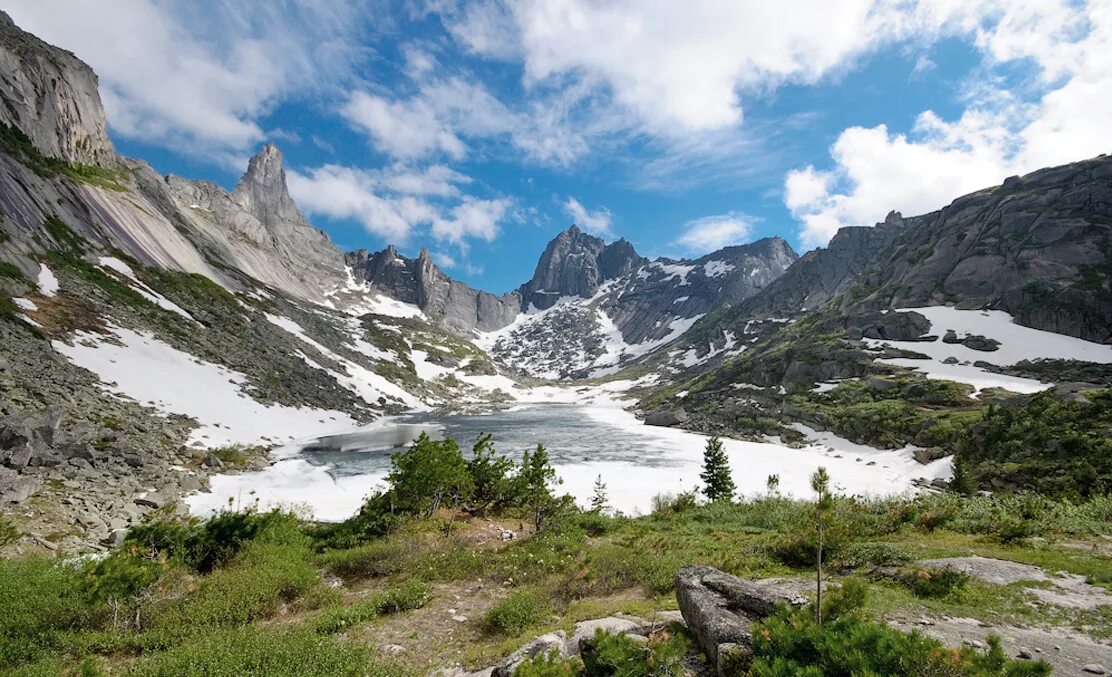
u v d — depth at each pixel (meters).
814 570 16.11
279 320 128.38
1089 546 17.00
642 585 15.66
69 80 130.50
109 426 43.56
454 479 29.36
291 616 14.94
